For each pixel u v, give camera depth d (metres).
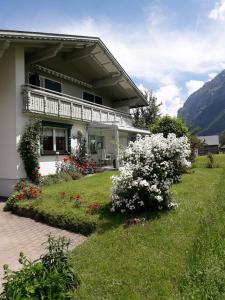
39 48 15.73
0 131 14.91
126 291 4.52
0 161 14.92
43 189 12.58
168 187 8.54
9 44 13.31
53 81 19.09
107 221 7.98
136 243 6.27
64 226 8.73
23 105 14.50
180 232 6.69
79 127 19.66
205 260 5.13
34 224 9.27
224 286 4.45
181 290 4.44
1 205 12.28
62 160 17.67
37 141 14.96
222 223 7.12
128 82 24.05
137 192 8.27
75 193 11.07
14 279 4.41
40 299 4.15
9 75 14.51
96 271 5.22
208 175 16.56
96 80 23.72
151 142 8.77
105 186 12.35
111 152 25.69
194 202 9.33
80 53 19.09
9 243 7.59
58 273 4.59
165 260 5.37
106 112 22.47
